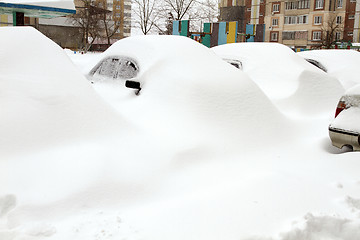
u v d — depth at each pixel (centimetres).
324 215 281
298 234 260
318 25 4666
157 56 503
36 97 346
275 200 304
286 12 4966
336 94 681
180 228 262
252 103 477
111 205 293
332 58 922
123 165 329
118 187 307
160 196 316
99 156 324
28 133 321
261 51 754
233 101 461
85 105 368
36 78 363
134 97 481
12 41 388
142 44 545
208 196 310
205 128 418
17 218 258
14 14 670
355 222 280
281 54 738
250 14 5347
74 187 291
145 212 286
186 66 482
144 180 325
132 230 259
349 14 4669
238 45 800
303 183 340
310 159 426
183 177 347
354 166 390
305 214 285
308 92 652
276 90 657
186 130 407
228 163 383
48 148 321
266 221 274
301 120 566
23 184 285
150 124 413
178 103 438
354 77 854
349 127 424
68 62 413
